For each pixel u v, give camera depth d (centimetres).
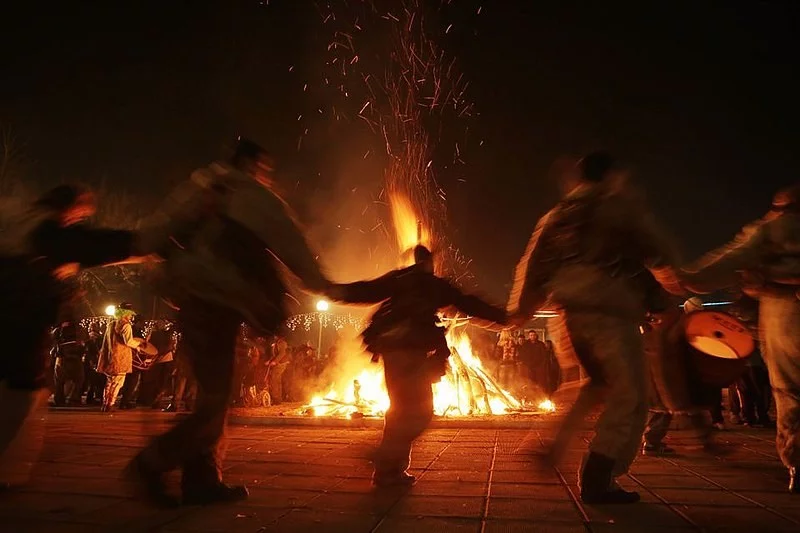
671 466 555
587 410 412
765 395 942
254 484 467
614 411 397
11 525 348
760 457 610
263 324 399
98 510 382
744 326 536
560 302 413
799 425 431
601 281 404
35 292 432
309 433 835
